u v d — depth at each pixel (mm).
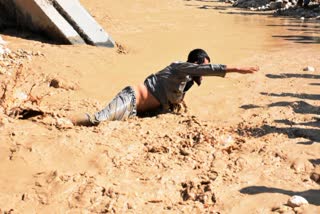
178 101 12523
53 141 9922
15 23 22625
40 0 20766
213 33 27719
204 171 9211
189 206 8055
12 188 8438
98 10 34219
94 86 14961
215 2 50469
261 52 21391
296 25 32781
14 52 17766
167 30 28547
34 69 16156
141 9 39094
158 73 12469
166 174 9023
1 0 22609
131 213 7816
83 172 8961
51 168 9086
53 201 8109
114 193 8289
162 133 10953
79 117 11406
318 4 41625
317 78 16312
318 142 10625
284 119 12180
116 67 17547
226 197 8305
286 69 17594
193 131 11062
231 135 10992
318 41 25188
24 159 9281
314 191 8508
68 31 20891
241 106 13281
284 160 9711
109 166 9234
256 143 10461
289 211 7844
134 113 12062
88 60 18094
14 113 11336
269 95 14250
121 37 24750
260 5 45562
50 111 11719
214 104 13430
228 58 19844
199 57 12273
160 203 8156
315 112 12758
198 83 12547
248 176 9047
